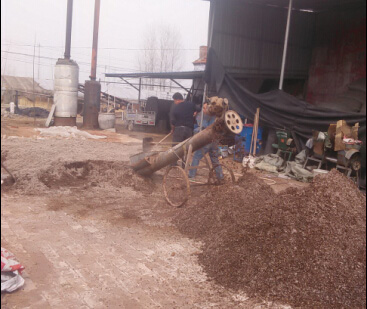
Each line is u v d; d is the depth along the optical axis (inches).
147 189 202.4
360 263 101.3
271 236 114.5
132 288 99.3
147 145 223.9
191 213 153.6
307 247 107.6
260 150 239.6
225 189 162.2
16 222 141.9
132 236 137.6
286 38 127.5
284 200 127.9
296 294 97.0
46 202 171.0
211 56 264.1
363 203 122.9
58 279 101.2
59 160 218.8
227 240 121.5
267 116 240.8
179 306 91.5
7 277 92.1
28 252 116.4
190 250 127.3
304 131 228.8
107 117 462.3
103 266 111.3
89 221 150.9
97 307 88.5
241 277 105.4
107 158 239.0
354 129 178.1
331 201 121.5
